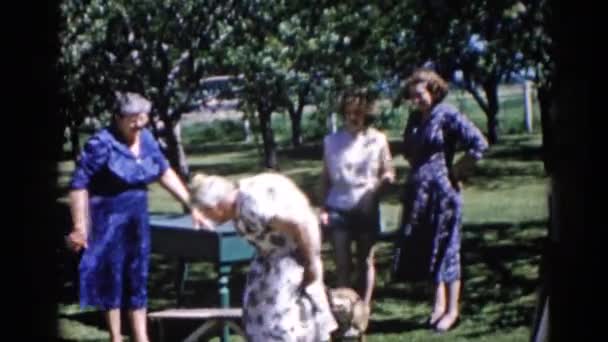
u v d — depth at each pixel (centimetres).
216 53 1402
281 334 556
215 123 3959
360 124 861
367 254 872
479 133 826
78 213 764
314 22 1375
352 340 596
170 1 1342
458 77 1903
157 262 1355
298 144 3438
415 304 978
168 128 1489
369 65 1223
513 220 1580
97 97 1173
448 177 834
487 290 1046
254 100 1469
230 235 791
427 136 831
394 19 1159
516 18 985
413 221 841
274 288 557
